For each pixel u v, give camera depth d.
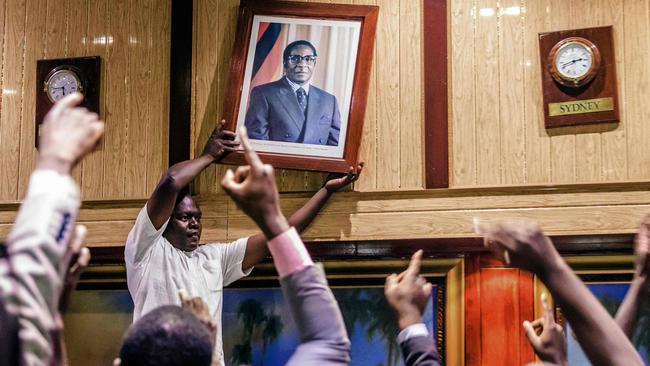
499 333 3.90
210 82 4.27
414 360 1.87
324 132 4.05
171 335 1.59
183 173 3.75
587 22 3.98
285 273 1.59
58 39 4.45
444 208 4.01
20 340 1.24
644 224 2.04
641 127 3.88
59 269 1.28
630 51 3.92
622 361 1.48
